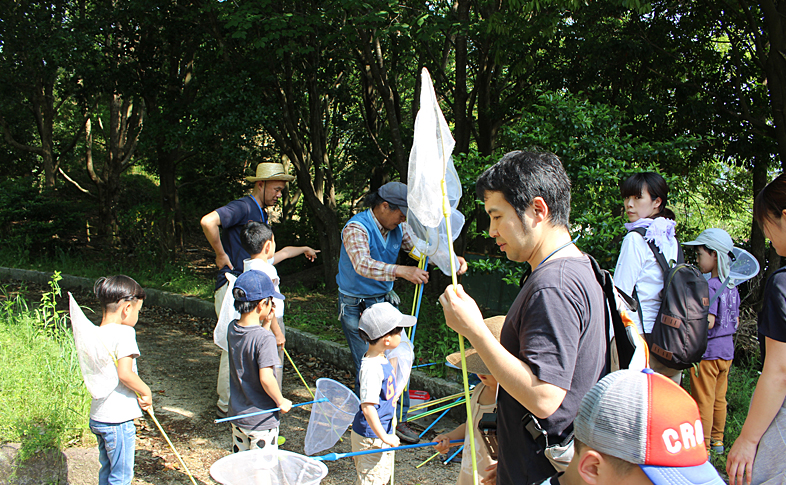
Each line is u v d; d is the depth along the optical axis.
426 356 5.24
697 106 8.09
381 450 2.64
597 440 1.08
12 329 5.09
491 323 2.23
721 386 3.71
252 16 7.52
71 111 18.19
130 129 16.31
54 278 5.14
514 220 1.61
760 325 1.97
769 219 1.95
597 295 1.55
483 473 2.34
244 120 8.55
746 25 8.35
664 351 2.92
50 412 3.61
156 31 10.44
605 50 7.82
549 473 1.54
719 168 11.33
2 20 11.05
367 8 7.20
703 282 2.97
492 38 7.52
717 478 1.04
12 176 18.52
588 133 4.95
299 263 12.87
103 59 10.69
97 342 2.83
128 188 21.66
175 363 5.98
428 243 2.70
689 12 8.56
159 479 3.47
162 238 11.15
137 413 3.00
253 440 2.95
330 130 13.66
